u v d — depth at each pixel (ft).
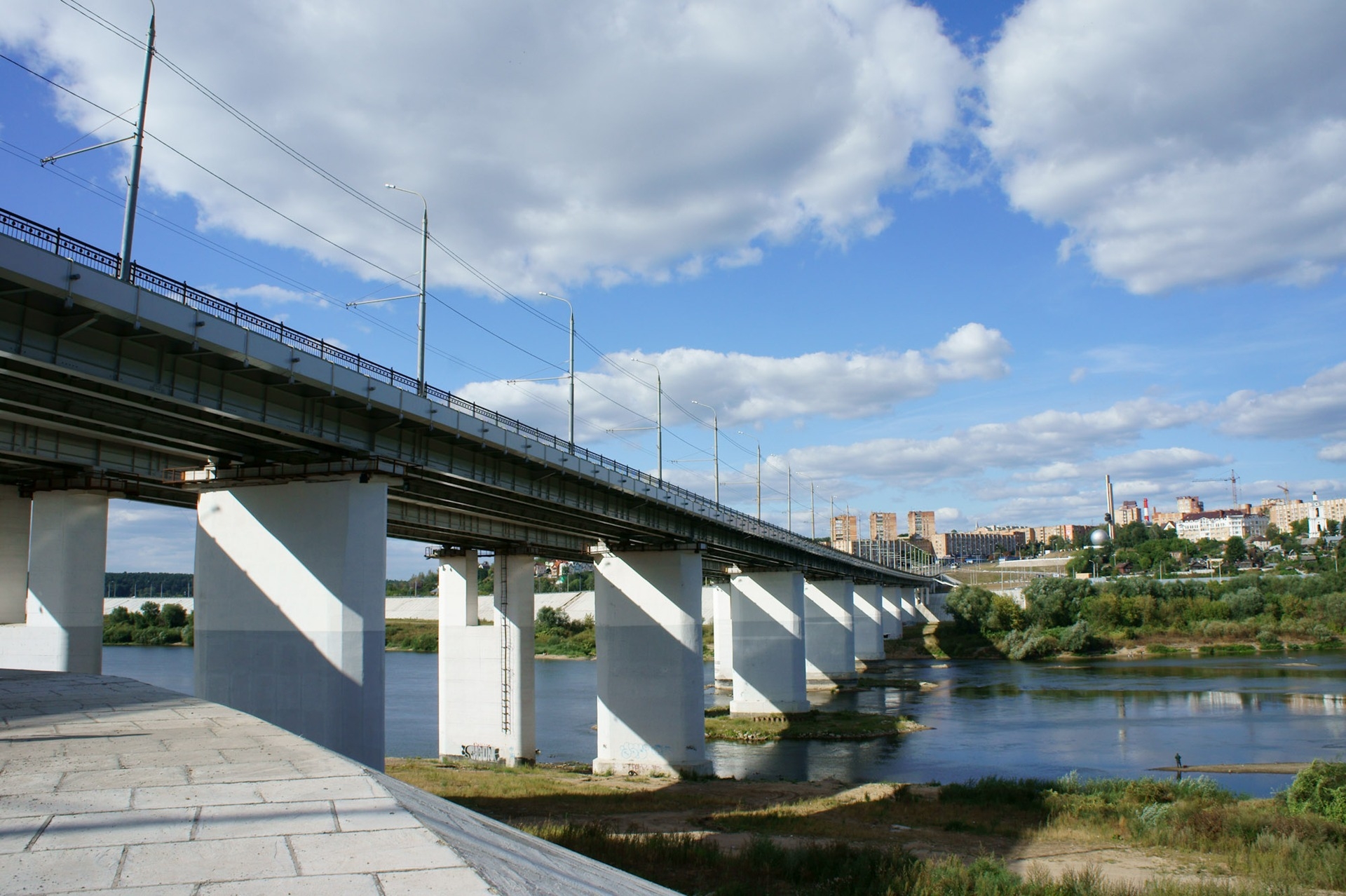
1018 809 139.23
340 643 116.98
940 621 645.92
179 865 29.07
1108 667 437.17
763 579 313.94
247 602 123.34
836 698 351.25
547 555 235.81
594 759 220.02
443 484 152.46
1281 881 90.53
